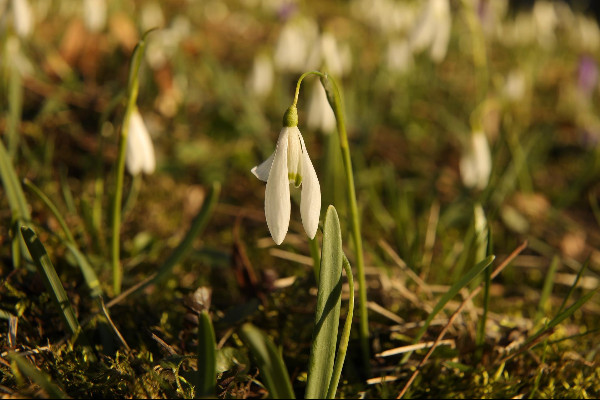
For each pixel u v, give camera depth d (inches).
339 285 10.4
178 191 19.1
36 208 14.6
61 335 12.1
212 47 36.2
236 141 22.1
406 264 14.1
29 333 12.0
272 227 10.3
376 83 28.1
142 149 13.0
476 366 12.6
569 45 47.4
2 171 12.5
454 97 31.1
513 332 13.0
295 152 10.3
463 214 19.1
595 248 19.4
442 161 24.1
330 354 10.5
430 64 31.4
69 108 22.4
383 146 24.5
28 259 12.6
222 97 23.8
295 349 12.7
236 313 12.4
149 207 17.5
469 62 39.3
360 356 12.9
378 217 17.7
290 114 10.3
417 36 20.2
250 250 16.4
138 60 12.3
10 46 19.5
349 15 52.9
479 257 13.7
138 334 12.1
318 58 17.6
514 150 21.1
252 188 20.6
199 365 9.9
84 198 14.2
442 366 12.6
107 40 28.5
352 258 14.9
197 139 22.0
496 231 19.5
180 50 25.2
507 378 12.2
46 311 12.1
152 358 11.7
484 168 17.0
